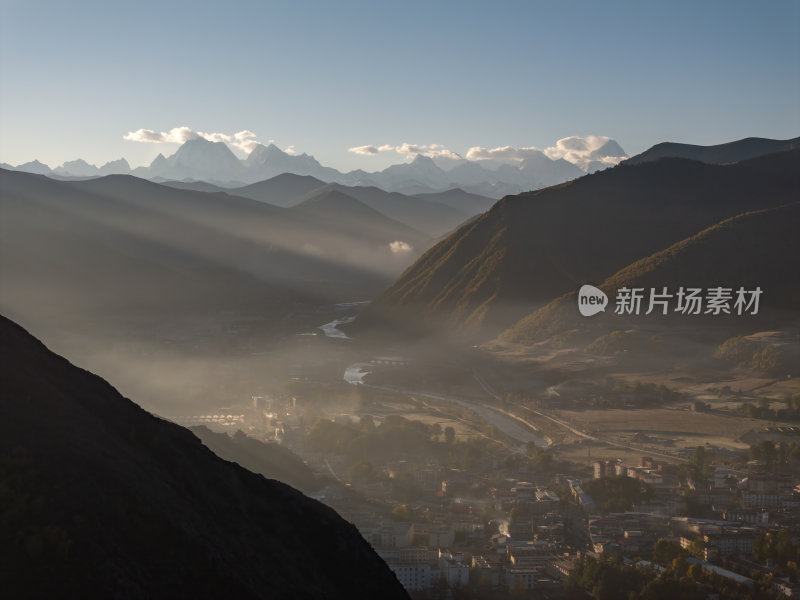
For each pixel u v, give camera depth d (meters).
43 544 71.88
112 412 101.25
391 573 114.94
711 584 186.75
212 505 100.06
